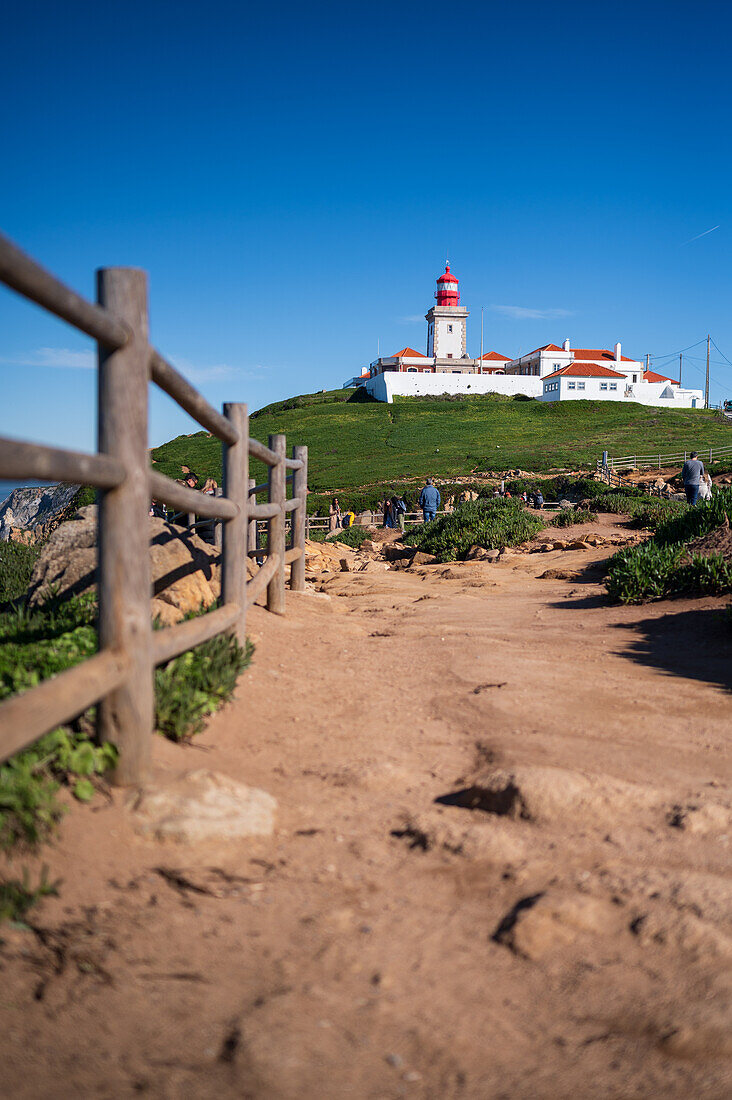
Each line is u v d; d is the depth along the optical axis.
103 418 3.06
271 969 2.24
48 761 2.93
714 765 4.13
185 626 4.01
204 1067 1.84
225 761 3.75
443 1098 1.78
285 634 6.75
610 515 24.55
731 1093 1.80
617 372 103.44
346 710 4.94
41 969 2.13
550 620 8.73
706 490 20.80
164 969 2.20
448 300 121.94
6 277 2.14
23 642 4.56
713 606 8.24
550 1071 1.88
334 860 2.93
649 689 5.72
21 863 2.48
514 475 49.84
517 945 2.38
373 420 89.38
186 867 2.72
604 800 3.42
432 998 2.15
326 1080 1.82
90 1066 1.82
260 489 9.14
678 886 2.68
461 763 4.12
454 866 2.92
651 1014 2.08
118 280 3.06
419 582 12.78
